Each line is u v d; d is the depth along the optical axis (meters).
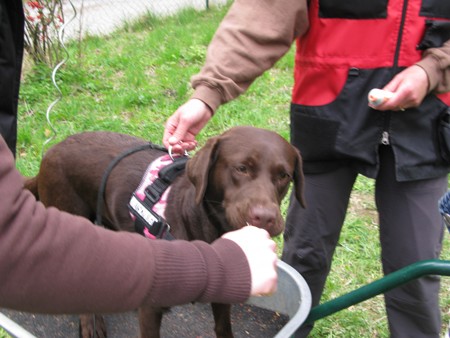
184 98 6.08
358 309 3.33
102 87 6.36
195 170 1.97
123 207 2.43
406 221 2.27
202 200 2.06
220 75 2.11
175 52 7.45
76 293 0.88
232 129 2.07
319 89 2.21
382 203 2.35
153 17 9.68
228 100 2.18
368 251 3.81
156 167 2.34
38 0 6.56
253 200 1.84
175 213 2.19
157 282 0.93
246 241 1.06
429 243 2.28
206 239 2.12
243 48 2.12
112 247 0.92
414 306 2.37
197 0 11.35
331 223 2.48
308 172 2.39
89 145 2.69
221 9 10.73
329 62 2.14
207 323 2.67
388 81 2.08
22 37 1.98
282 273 2.05
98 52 7.65
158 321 2.24
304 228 2.50
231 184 1.95
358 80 2.12
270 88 6.39
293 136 2.39
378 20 2.03
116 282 0.90
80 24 7.32
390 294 2.42
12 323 1.69
